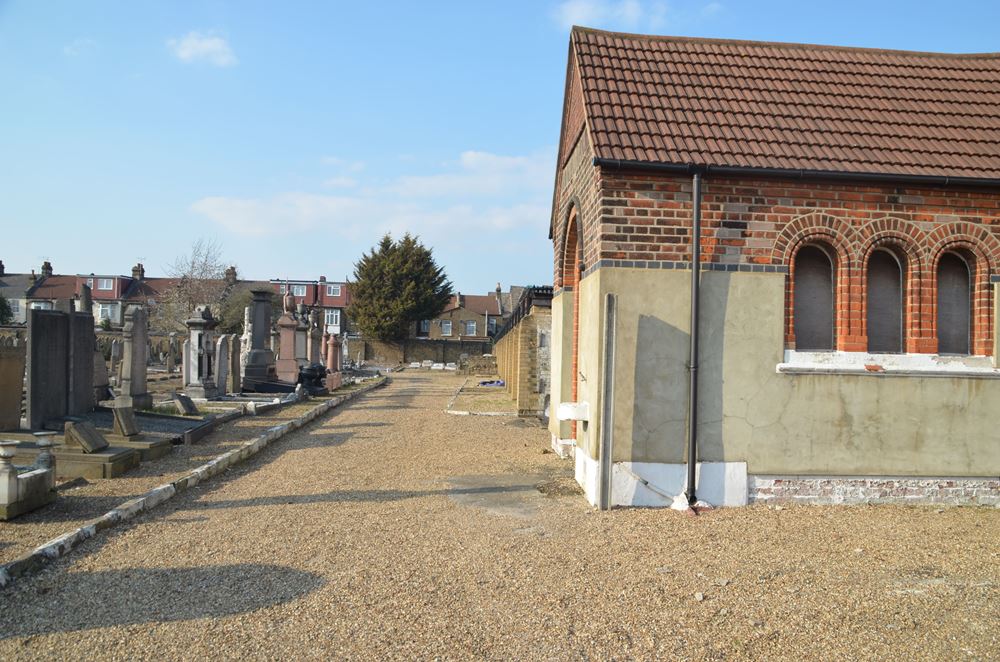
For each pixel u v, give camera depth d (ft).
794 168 27.07
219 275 187.11
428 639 15.43
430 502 28.14
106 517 23.73
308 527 24.22
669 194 27.30
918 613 16.83
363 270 221.87
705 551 21.70
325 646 15.06
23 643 15.02
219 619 16.34
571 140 36.24
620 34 32.89
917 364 28.40
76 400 42.93
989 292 28.94
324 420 58.49
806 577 19.33
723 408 27.43
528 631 15.85
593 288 28.58
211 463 33.65
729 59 32.50
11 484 23.63
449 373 172.86
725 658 14.62
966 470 28.32
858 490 28.09
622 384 27.09
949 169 28.02
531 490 30.42
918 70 33.17
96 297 233.14
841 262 28.19
